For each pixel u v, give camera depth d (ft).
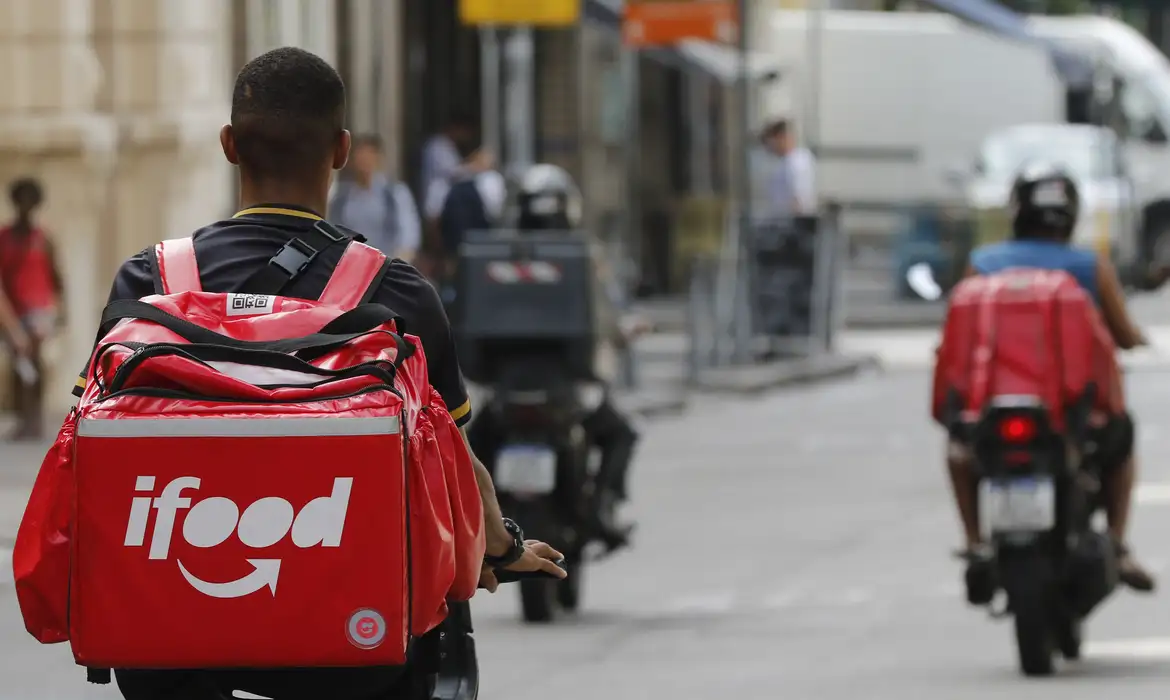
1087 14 469.98
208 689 35.50
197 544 32.99
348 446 33.09
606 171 295.69
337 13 231.09
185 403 33.37
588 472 95.25
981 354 78.89
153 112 174.29
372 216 177.99
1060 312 78.74
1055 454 77.00
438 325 37.47
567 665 83.41
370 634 33.06
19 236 149.48
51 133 164.86
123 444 33.09
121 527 33.04
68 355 166.81
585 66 290.97
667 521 123.85
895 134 333.01
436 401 36.14
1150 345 84.33
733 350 218.18
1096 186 306.76
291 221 37.42
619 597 99.96
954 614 94.89
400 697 36.73
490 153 192.65
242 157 37.78
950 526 121.49
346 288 36.91
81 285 167.02
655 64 311.68
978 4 326.24
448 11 263.90
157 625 33.04
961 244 282.15
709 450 157.89
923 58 332.80
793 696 76.84
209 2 178.19
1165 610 95.66
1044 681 79.30
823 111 334.03
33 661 83.41
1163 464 147.54
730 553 112.47
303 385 33.83
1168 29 492.95
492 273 93.30
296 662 33.17
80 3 166.50
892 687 78.43
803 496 133.69
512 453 91.61
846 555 111.65
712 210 300.61
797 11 347.36
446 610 35.19
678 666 83.10
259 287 36.91
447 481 35.19
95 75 168.45
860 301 283.59
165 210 173.88
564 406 92.48
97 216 168.96
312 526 33.01
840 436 166.50
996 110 333.42
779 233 222.07
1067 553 79.15
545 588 92.43
